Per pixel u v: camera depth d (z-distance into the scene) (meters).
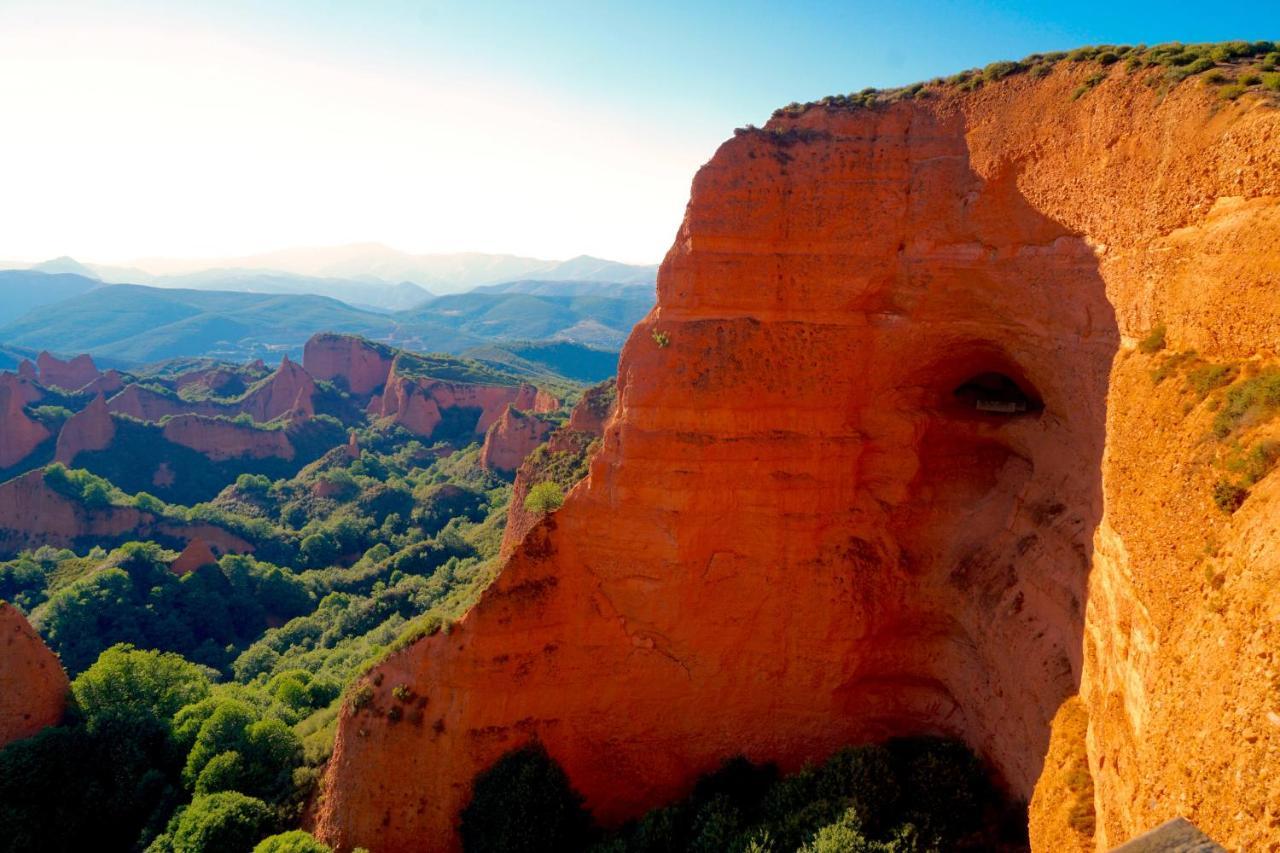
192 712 35.03
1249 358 12.84
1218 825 8.53
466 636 25.70
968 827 21.03
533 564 25.94
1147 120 17.52
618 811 25.56
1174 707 10.41
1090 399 18.92
